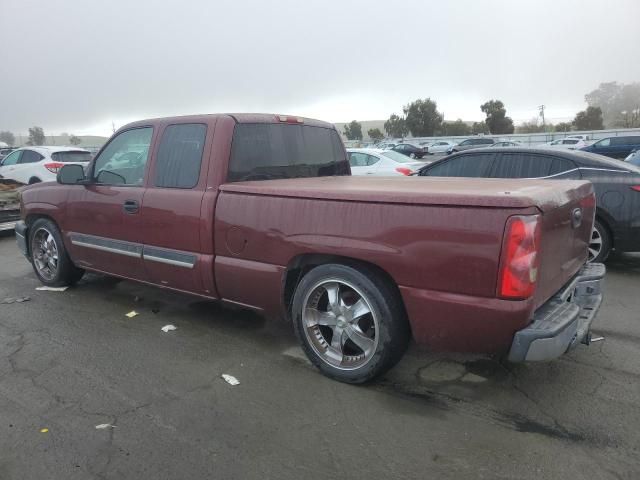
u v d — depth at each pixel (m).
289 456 2.77
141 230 4.51
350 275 3.32
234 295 4.04
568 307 3.13
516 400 3.32
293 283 3.84
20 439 2.92
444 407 3.24
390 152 13.22
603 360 3.89
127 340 4.36
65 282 5.82
